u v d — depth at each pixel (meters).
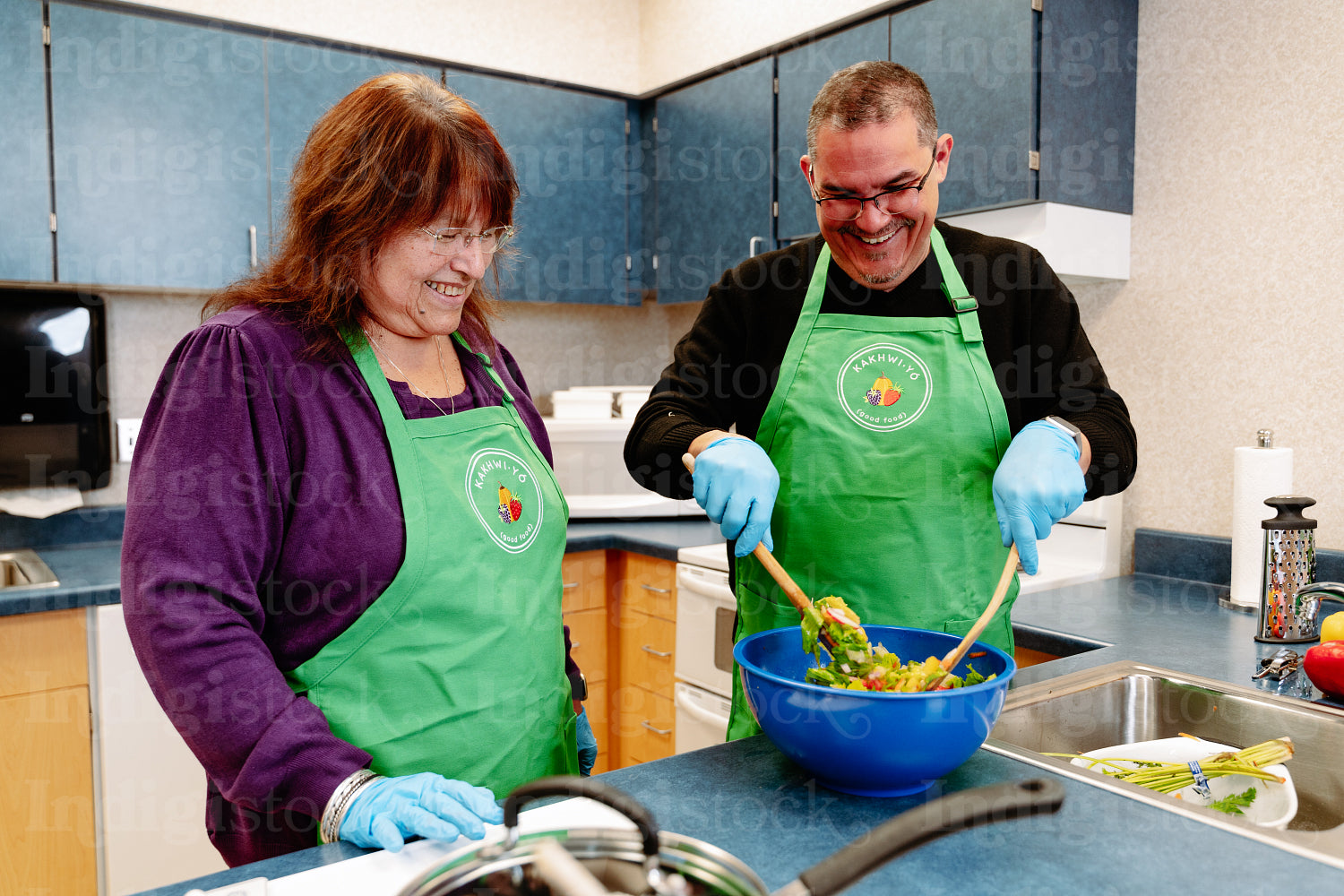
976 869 0.66
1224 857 0.68
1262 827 0.73
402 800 0.72
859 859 0.52
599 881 0.60
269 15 2.29
